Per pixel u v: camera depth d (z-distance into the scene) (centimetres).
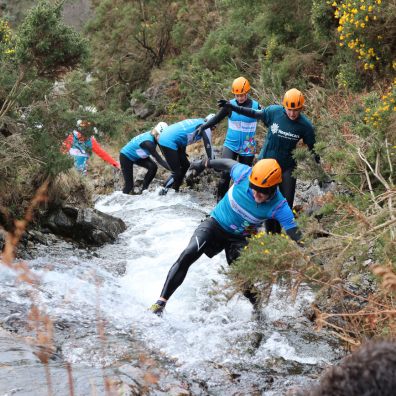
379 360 105
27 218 227
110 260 655
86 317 466
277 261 424
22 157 616
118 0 1753
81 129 661
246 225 513
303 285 565
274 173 485
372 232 463
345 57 1045
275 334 480
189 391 367
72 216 705
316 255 452
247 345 457
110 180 1149
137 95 1537
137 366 381
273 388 391
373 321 389
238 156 884
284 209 500
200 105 1336
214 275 615
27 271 230
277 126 652
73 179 736
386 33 805
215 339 464
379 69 875
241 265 438
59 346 402
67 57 637
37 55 621
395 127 631
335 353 452
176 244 712
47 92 641
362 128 656
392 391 102
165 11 1720
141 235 750
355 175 652
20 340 384
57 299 493
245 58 1369
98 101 1644
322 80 1184
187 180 1028
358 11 811
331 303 444
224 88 1275
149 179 1009
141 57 1742
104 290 547
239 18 1398
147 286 592
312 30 1234
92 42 1741
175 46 1728
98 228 714
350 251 448
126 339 436
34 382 317
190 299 563
